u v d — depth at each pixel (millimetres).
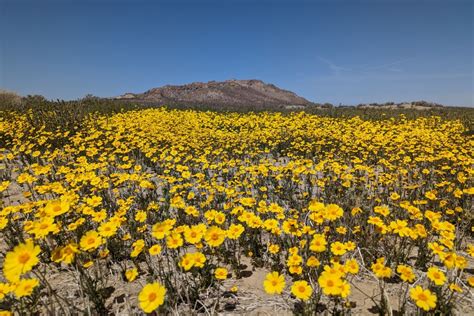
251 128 16797
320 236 3332
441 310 2768
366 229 4262
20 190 6598
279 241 4379
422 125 15891
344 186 6473
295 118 18453
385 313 2816
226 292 3293
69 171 6523
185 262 2889
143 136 11430
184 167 7262
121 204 4773
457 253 4227
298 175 7352
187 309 2941
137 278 3480
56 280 3381
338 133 13219
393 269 3658
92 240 2883
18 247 2223
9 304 2840
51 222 2766
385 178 6617
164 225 3127
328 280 2545
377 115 20906
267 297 3213
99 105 20344
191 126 15406
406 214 5020
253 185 7363
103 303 2893
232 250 4328
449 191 5836
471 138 12820
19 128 11531
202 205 5398
